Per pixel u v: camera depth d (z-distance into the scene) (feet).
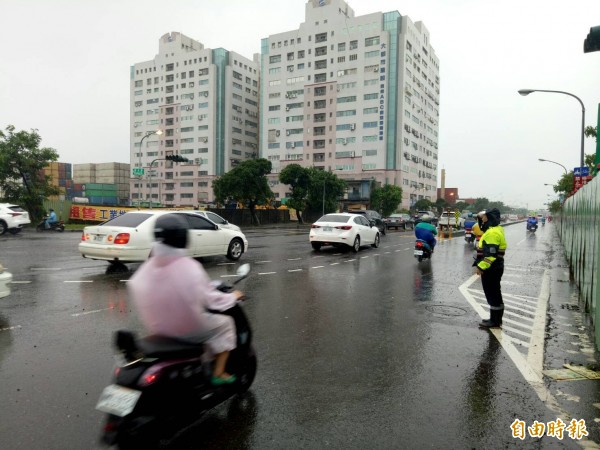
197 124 342.85
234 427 10.48
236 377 11.64
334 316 21.40
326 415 11.18
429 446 9.82
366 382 13.33
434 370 14.47
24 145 97.55
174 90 353.51
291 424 10.69
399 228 137.80
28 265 35.65
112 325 18.61
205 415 11.05
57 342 16.30
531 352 16.58
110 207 109.91
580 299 27.55
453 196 487.61
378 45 272.72
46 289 25.88
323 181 186.60
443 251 59.41
